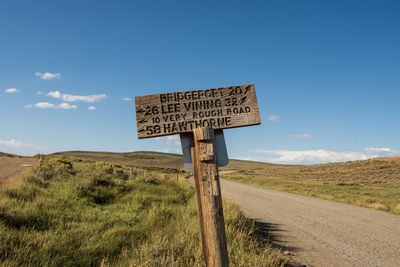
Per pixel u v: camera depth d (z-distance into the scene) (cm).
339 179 4675
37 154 4203
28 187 827
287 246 635
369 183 3709
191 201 1015
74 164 2308
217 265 227
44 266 343
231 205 901
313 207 1348
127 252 445
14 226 489
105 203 893
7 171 1483
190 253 421
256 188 2722
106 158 11769
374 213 1178
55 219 570
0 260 341
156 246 414
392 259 566
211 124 270
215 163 244
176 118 268
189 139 269
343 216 1088
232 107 277
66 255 394
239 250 470
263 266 406
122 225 597
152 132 262
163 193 1218
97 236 491
